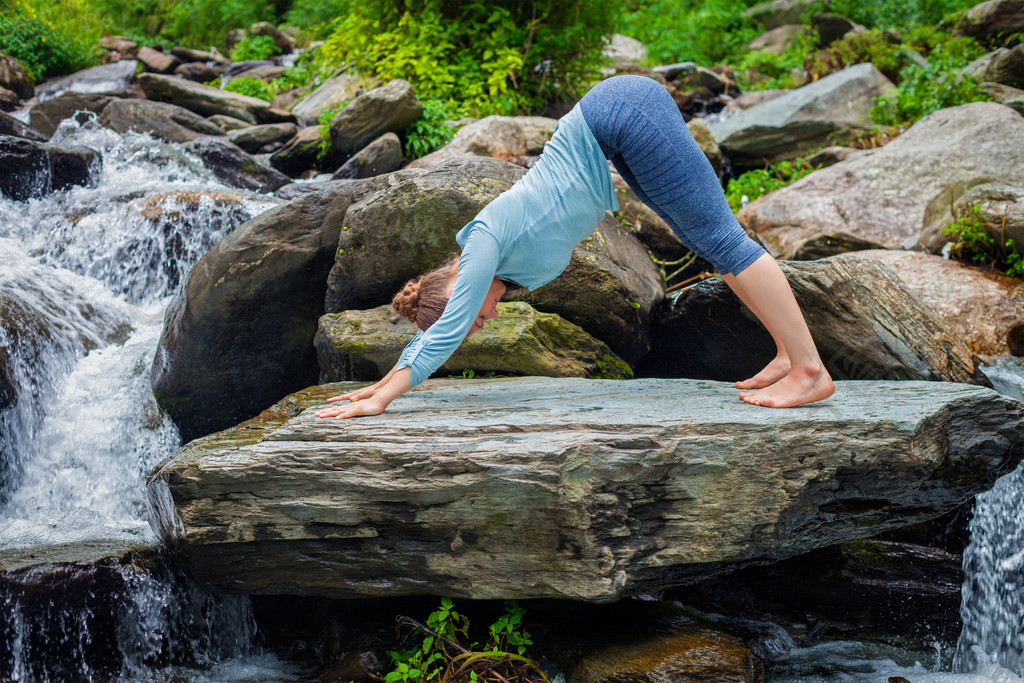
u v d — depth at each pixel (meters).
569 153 2.74
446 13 8.91
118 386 4.55
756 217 6.80
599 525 2.50
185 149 7.22
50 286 4.83
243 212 5.74
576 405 2.91
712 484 2.58
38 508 4.04
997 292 5.11
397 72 8.59
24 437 4.14
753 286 2.73
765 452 2.58
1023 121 7.07
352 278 4.10
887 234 6.39
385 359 3.80
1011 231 5.25
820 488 2.63
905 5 13.95
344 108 7.47
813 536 2.76
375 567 2.72
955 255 5.63
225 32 17.16
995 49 10.05
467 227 2.78
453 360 3.80
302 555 2.76
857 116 9.26
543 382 3.51
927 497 2.76
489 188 3.97
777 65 13.28
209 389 4.52
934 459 2.62
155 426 4.50
